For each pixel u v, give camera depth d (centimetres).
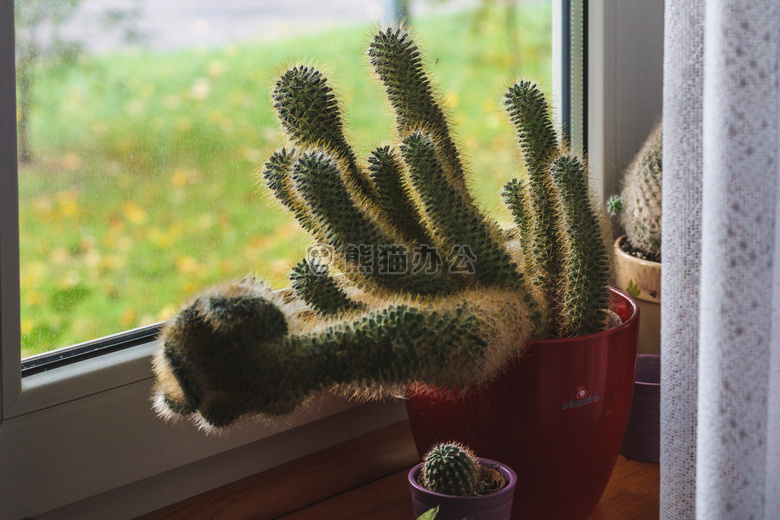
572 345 94
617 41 120
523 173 101
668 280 93
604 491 103
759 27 87
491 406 96
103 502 100
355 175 97
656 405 106
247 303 86
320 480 105
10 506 95
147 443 100
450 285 95
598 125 121
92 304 103
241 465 106
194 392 87
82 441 98
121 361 99
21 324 98
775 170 88
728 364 89
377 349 87
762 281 89
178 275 108
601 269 97
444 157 98
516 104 99
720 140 88
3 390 95
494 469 95
